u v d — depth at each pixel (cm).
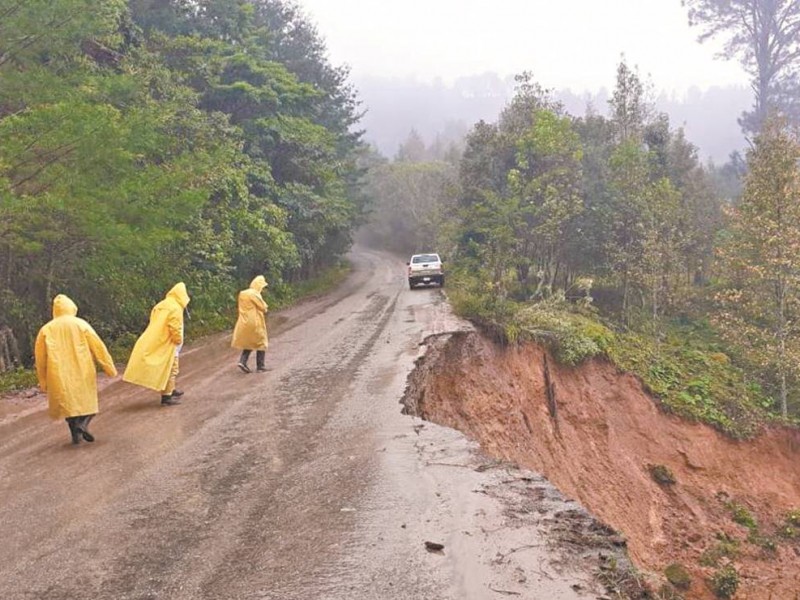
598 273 3425
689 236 3391
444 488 603
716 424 2320
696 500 2083
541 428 1803
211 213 2300
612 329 3005
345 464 679
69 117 1236
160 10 3173
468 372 1566
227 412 929
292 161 3350
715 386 2550
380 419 857
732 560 1841
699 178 4506
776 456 2328
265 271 2870
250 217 2491
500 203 3266
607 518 1767
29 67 1341
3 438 851
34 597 428
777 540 1984
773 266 2586
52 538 520
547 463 1692
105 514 566
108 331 1638
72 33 1318
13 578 455
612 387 2239
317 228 3431
